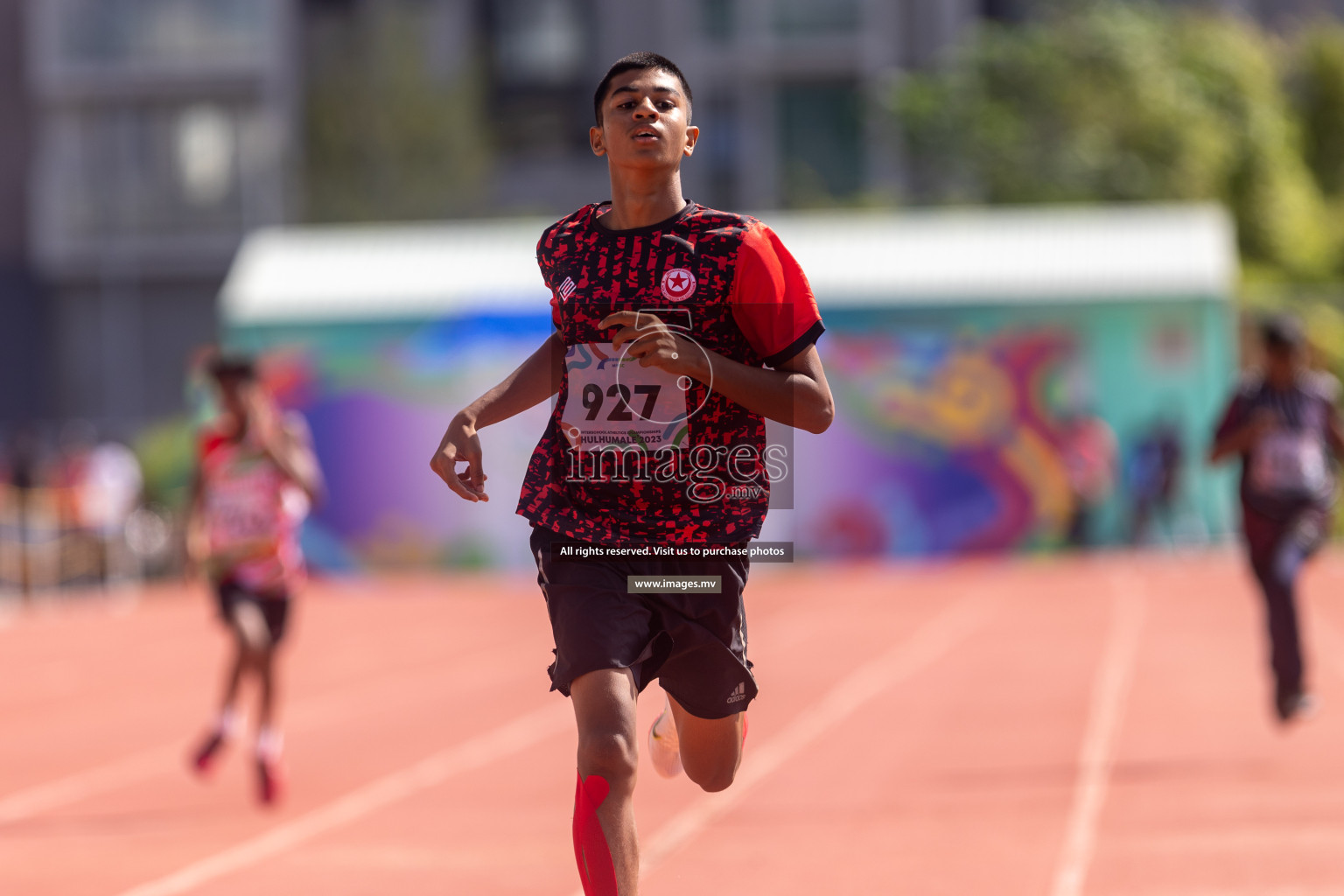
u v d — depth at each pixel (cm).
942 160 11369
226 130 12825
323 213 12369
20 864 2114
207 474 2569
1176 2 13050
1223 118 11469
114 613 6606
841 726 3084
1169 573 6378
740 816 2280
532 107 13338
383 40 12650
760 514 1222
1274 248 11125
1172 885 1797
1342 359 7788
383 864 2055
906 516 7338
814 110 12650
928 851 2009
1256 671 3644
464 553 7406
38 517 7469
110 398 12912
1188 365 7250
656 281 1188
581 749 1149
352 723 3425
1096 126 11056
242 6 12725
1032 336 7306
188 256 12812
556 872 1969
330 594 7094
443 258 7756
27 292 12925
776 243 1196
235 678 2566
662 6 12938
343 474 7469
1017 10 12781
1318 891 1748
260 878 1988
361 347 7488
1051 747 2766
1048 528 7281
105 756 3109
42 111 12912
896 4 12719
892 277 7438
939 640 4494
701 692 1247
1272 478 2638
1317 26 12938
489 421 1238
